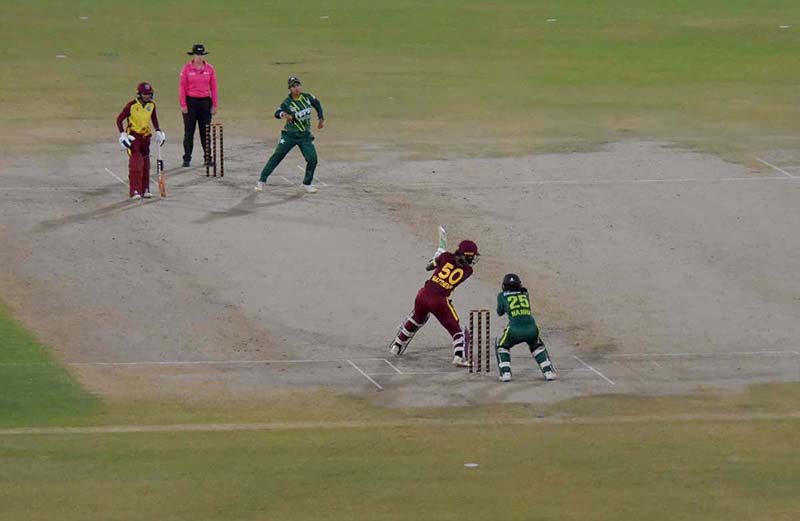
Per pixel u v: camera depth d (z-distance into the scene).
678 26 193.12
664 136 127.88
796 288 90.69
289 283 88.75
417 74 156.00
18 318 81.50
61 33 179.00
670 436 66.62
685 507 56.50
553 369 75.50
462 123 131.62
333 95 143.50
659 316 85.38
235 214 101.19
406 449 63.94
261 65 159.62
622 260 94.75
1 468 60.22
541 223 101.62
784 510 56.34
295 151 119.88
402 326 77.75
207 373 74.94
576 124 132.12
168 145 120.81
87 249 92.69
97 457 61.97
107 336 79.56
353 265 92.12
